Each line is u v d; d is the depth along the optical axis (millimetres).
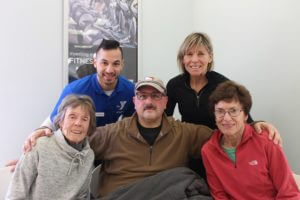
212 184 1654
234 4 2582
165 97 1877
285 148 2174
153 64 3014
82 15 2605
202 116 2045
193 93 2068
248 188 1562
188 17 3150
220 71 2771
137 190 1611
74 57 2592
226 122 1572
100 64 2078
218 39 2787
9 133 2379
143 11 2922
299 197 1474
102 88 2152
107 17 2725
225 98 1571
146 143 1808
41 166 1547
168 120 1873
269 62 2271
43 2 2441
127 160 1796
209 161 1654
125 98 2236
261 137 1599
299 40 2041
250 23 2428
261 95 2352
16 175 1541
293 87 2090
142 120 1849
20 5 2357
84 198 1680
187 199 1579
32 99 2451
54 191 1566
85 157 1677
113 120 2252
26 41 2398
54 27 2502
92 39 2664
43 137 1635
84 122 1630
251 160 1566
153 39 2996
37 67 2455
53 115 2002
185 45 2027
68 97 1705
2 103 2342
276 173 1532
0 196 1688
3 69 2328
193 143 1865
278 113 2211
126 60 2844
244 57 2500
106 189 1774
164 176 1654
